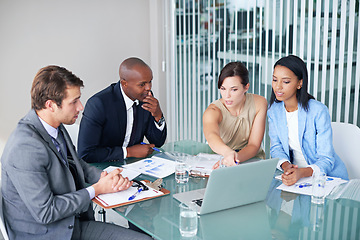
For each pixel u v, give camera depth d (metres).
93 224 1.87
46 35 3.95
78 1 4.06
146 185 1.88
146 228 1.47
